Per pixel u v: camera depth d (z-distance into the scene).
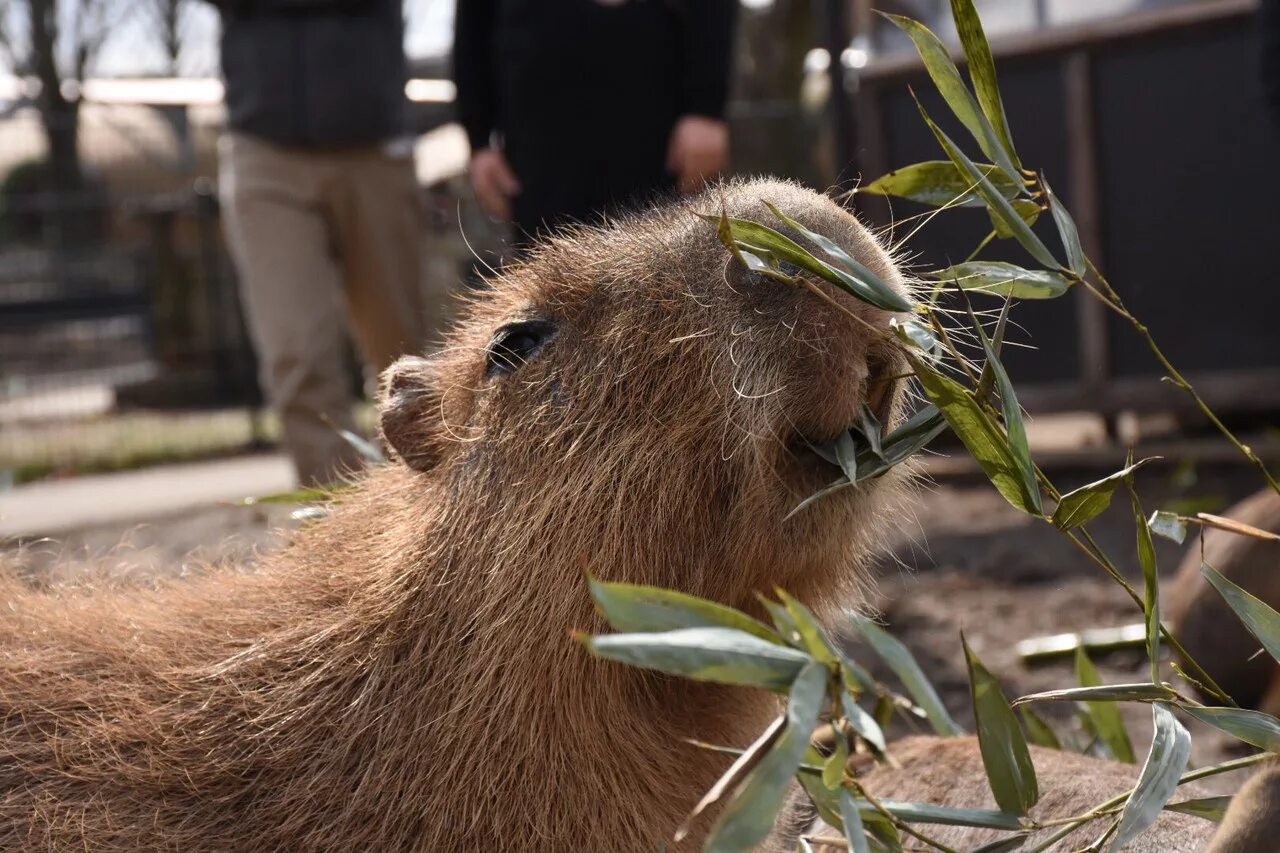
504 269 2.71
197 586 2.57
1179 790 2.33
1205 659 3.62
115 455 10.99
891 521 2.41
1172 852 2.09
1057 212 2.10
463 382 2.38
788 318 1.99
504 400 2.23
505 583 2.14
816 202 2.08
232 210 5.61
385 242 5.74
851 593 2.40
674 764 2.14
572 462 2.14
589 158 4.72
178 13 23.41
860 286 1.88
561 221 4.75
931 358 2.12
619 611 1.42
